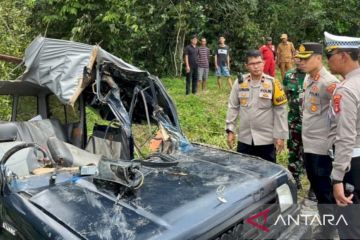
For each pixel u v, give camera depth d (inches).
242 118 175.0
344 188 120.5
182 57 590.9
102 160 109.9
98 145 170.1
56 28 471.5
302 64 149.1
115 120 164.7
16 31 342.0
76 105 180.9
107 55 141.6
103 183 103.9
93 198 96.3
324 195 150.7
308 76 154.2
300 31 771.4
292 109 194.5
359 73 118.0
